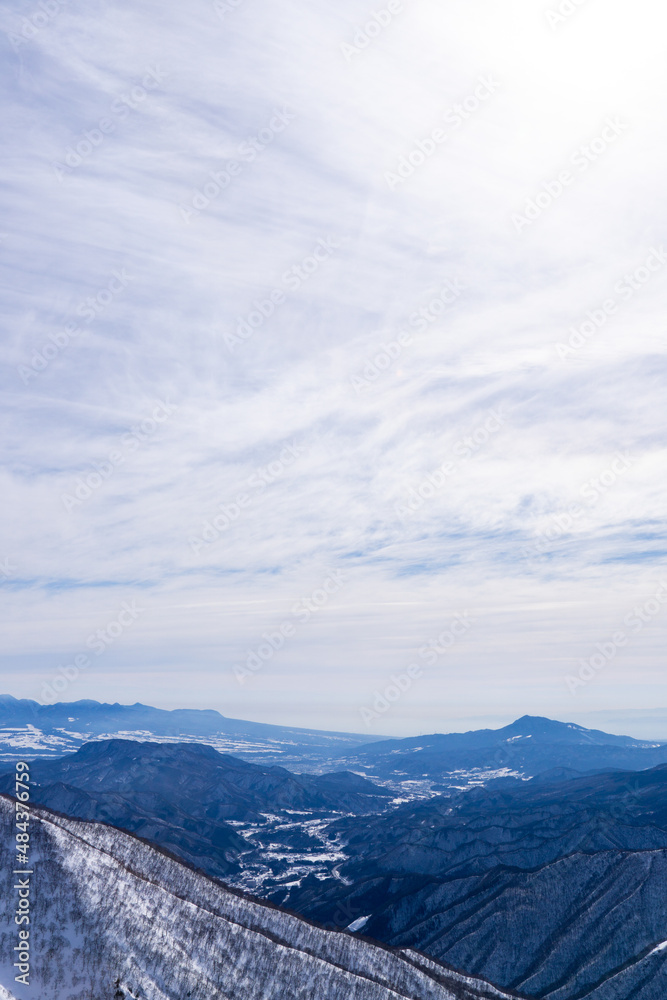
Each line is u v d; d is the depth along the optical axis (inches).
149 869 3976.4
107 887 3494.1
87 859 3634.4
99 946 3102.9
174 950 3307.1
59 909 3218.5
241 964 3464.6
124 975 3002.0
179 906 3659.0
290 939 3887.8
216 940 3540.8
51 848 3572.8
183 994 3056.1
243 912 3954.2
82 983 2883.9
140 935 3282.5
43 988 2795.3
